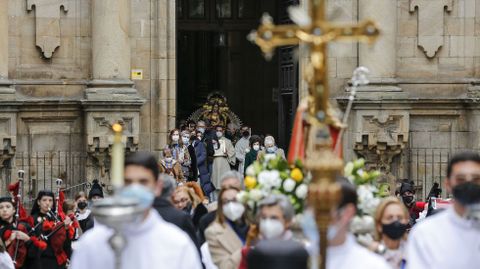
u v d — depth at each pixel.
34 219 34.78
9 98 49.59
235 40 76.12
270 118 76.38
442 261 18.11
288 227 19.12
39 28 51.31
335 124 19.06
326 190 15.16
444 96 53.50
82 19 51.84
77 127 51.66
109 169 51.28
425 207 40.75
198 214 29.69
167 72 52.66
